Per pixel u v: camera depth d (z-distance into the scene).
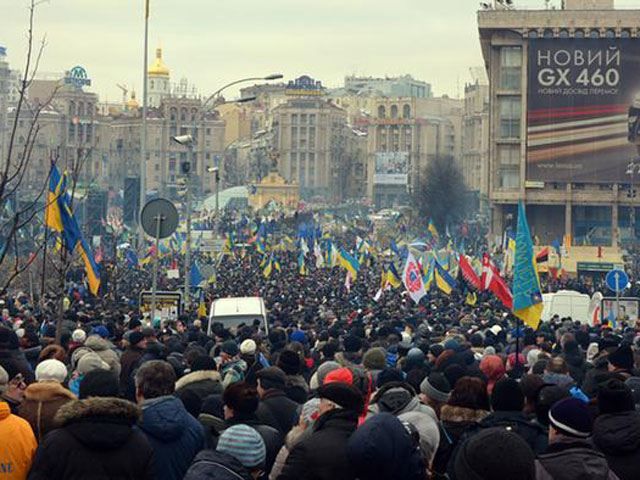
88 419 10.34
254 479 10.95
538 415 13.64
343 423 10.98
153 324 36.97
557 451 10.70
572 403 10.81
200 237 121.81
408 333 33.94
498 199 148.38
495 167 149.25
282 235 148.88
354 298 61.88
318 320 42.44
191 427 12.09
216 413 14.73
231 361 21.00
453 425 13.45
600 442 11.79
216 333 28.77
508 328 40.09
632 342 31.20
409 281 54.84
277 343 26.80
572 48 142.62
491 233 152.12
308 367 24.14
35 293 53.75
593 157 142.50
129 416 10.44
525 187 145.00
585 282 91.56
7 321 31.81
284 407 15.41
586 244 150.50
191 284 62.97
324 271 91.25
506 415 12.93
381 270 86.88
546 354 22.94
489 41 148.38
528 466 8.59
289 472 10.80
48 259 49.56
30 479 10.30
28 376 16.38
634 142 141.50
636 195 144.12
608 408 11.98
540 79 143.00
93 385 11.80
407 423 11.80
